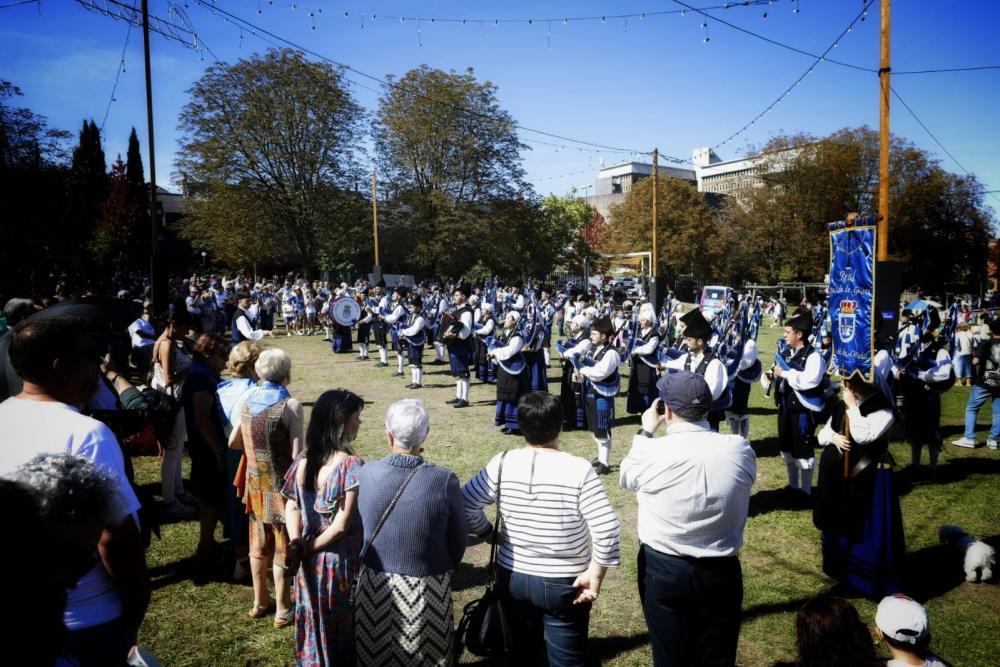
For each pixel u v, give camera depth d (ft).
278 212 111.75
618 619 13.08
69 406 7.04
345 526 9.05
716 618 8.58
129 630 6.68
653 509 8.72
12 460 6.42
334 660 9.28
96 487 5.05
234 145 104.83
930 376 21.45
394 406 9.05
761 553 16.07
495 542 9.17
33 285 71.51
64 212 106.11
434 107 118.32
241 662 11.48
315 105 106.42
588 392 22.47
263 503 12.08
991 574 14.51
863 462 13.15
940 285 134.72
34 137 102.83
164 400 10.95
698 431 8.73
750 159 154.81
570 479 8.61
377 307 49.06
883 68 27.66
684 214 153.79
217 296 71.51
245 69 101.91
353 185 118.21
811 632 7.15
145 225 122.01
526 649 9.00
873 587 13.14
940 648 11.94
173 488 18.22
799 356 19.06
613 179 310.04
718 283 179.63
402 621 8.46
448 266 131.95
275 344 61.98
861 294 12.93
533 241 143.02
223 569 14.90
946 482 21.29
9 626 4.01
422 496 8.54
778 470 22.75
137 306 11.99
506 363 27.45
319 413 9.46
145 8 37.76
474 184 127.75
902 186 130.11
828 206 133.49
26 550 4.14
